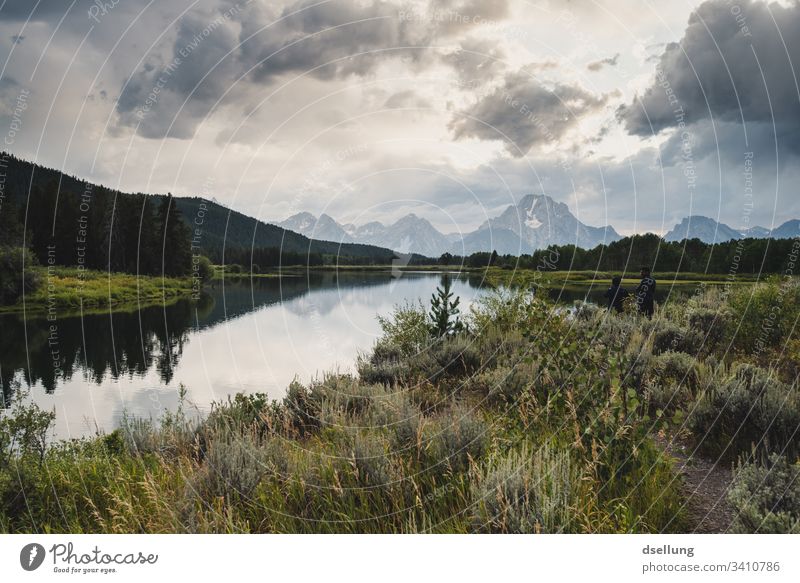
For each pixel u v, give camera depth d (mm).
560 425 3816
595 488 3170
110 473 3975
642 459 3318
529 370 5680
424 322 9406
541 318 4438
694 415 4129
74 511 3627
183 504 3283
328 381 6391
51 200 54031
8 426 4246
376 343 9602
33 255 33219
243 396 5762
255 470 3625
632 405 3432
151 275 52719
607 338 6484
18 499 3707
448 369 7492
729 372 5336
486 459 3555
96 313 29984
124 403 8828
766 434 3537
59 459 4508
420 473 3449
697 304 9500
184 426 5152
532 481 2949
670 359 6008
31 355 15961
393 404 4914
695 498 3230
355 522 3061
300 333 14406
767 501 2822
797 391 4355
